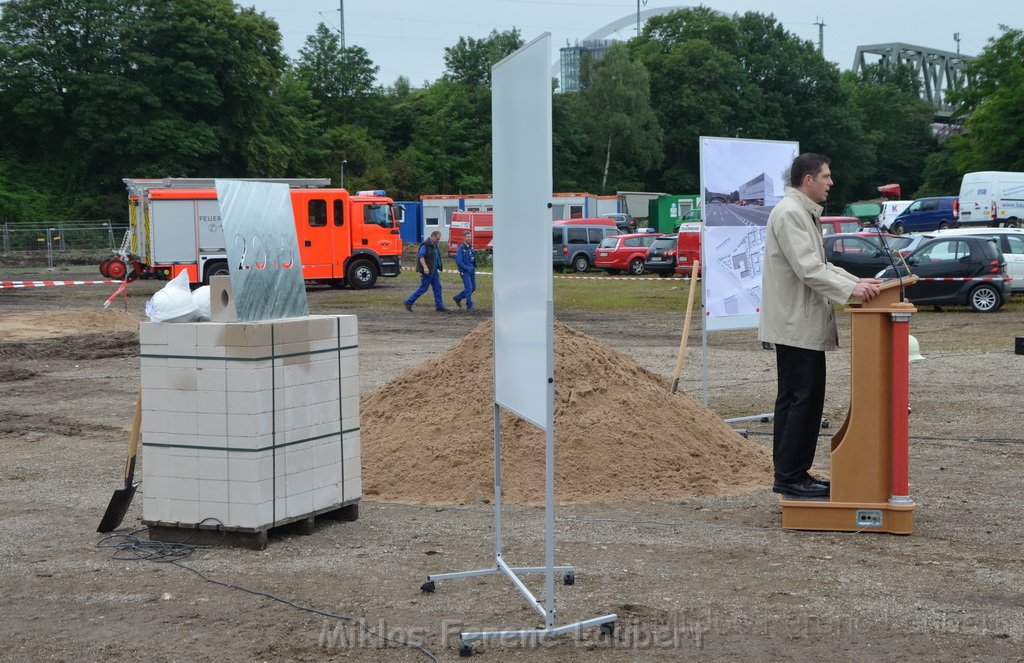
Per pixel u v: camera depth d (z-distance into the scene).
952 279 23.09
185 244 30.11
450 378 8.49
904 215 53.78
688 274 37.12
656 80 95.81
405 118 92.06
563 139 89.69
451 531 6.54
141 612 5.11
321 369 6.55
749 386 13.46
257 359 6.07
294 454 6.36
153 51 63.41
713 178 10.45
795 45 101.62
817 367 6.58
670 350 17.56
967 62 72.19
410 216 60.91
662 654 4.49
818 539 6.33
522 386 4.79
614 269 40.44
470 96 94.06
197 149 62.38
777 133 98.06
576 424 7.81
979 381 13.45
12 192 59.31
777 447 6.77
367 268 33.28
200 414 6.21
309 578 5.63
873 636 4.70
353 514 6.84
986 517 6.88
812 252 6.38
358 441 6.88
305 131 76.44
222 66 64.94
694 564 5.82
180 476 6.30
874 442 6.45
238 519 6.15
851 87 113.50
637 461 7.64
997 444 9.53
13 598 5.34
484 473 7.54
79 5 62.44
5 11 62.56
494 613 5.03
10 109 63.41
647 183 97.56
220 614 5.07
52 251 48.03
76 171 62.09
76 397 13.08
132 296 31.55
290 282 6.68
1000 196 46.94
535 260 4.50
